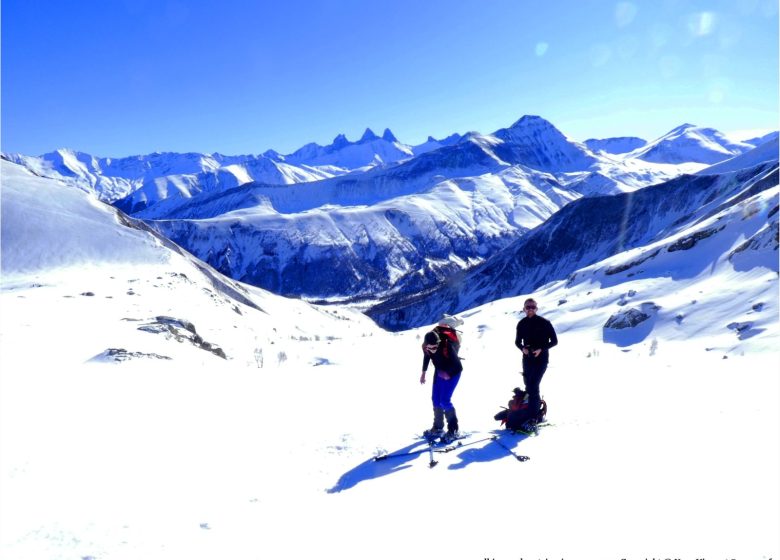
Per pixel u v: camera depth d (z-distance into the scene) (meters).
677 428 5.70
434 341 6.60
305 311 83.12
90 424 7.41
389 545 3.72
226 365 15.96
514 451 5.60
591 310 47.12
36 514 4.66
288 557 3.73
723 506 3.61
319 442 6.96
